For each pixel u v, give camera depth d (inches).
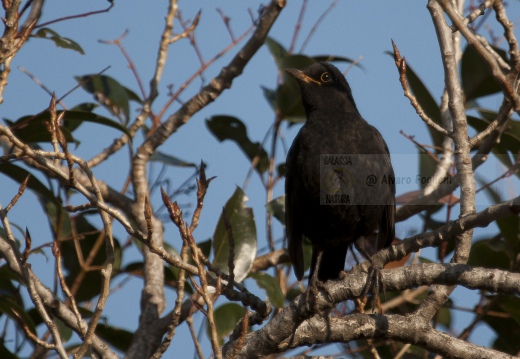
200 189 285.9
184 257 287.4
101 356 359.3
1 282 438.3
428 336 329.4
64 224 466.6
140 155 474.9
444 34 351.9
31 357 409.1
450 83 346.0
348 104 449.4
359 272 339.3
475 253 437.1
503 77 271.6
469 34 270.1
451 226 322.0
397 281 326.3
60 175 299.1
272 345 325.4
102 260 470.0
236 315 433.7
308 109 457.1
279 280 474.9
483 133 345.4
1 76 336.2
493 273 311.1
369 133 430.0
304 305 322.3
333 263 456.8
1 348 401.7
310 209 429.4
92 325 288.2
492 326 453.4
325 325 329.7
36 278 354.0
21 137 429.1
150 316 414.0
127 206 475.5
